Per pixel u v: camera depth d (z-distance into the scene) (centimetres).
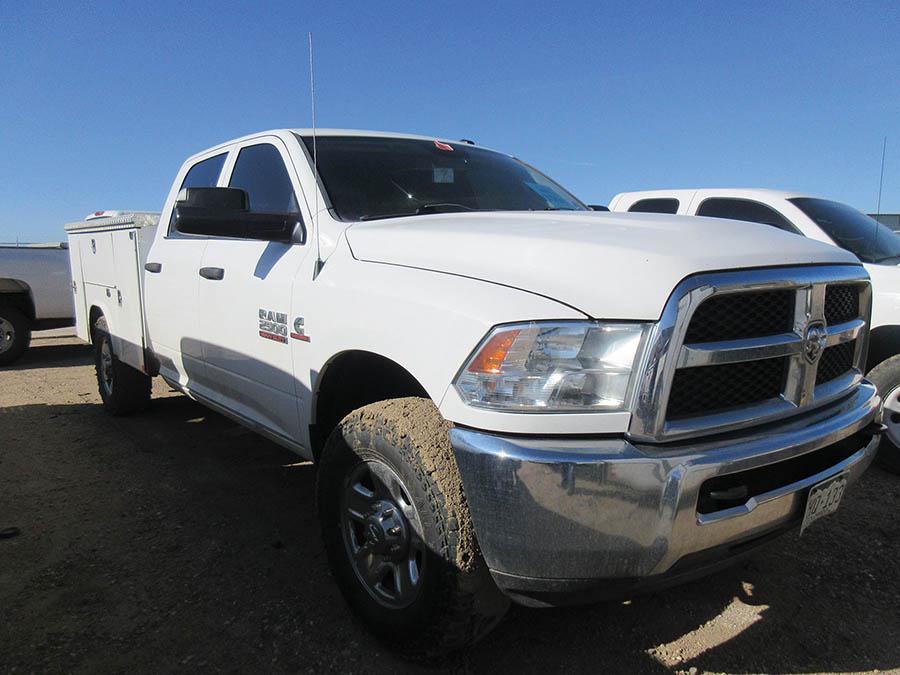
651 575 192
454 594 213
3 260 894
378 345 238
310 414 286
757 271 204
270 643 252
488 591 216
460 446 201
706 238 219
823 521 363
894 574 308
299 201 315
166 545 331
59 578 297
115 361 544
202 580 297
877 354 441
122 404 554
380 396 289
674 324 186
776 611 278
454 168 370
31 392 698
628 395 188
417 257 244
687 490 185
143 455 469
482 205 346
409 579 233
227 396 373
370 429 238
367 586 253
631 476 182
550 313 194
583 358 190
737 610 278
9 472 434
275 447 488
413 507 225
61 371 856
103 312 557
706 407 203
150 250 462
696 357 191
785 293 215
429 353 216
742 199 593
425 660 235
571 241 214
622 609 279
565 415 188
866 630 265
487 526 196
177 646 249
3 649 245
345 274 265
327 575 303
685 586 298
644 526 185
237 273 341
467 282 219
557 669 238
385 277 246
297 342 289
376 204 315
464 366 204
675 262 194
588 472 182
